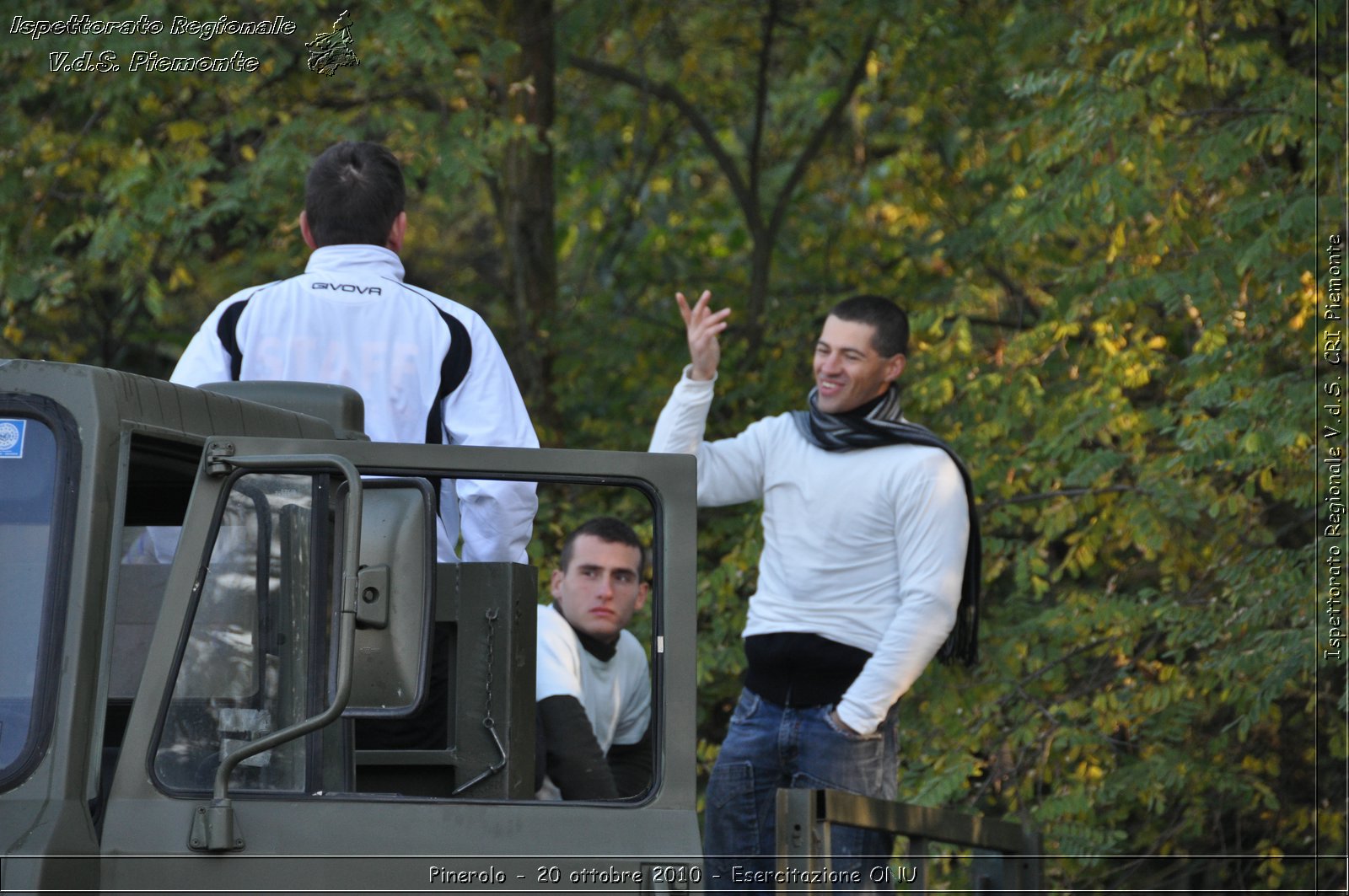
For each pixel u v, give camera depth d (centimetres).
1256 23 2500
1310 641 2291
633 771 1759
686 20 4212
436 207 4403
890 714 1650
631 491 3108
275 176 3138
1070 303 2588
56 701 888
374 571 920
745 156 4400
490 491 1210
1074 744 2536
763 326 3619
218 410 1038
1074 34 2548
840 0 3619
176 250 3309
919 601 1594
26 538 910
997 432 2595
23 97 3250
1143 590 2523
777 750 1636
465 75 3209
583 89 4428
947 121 3622
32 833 857
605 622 1694
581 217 4331
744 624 2684
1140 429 2497
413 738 1095
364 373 1319
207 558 942
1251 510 2602
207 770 930
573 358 3653
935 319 2653
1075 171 2403
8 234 3322
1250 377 2317
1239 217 2323
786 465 1683
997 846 1653
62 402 930
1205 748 2716
